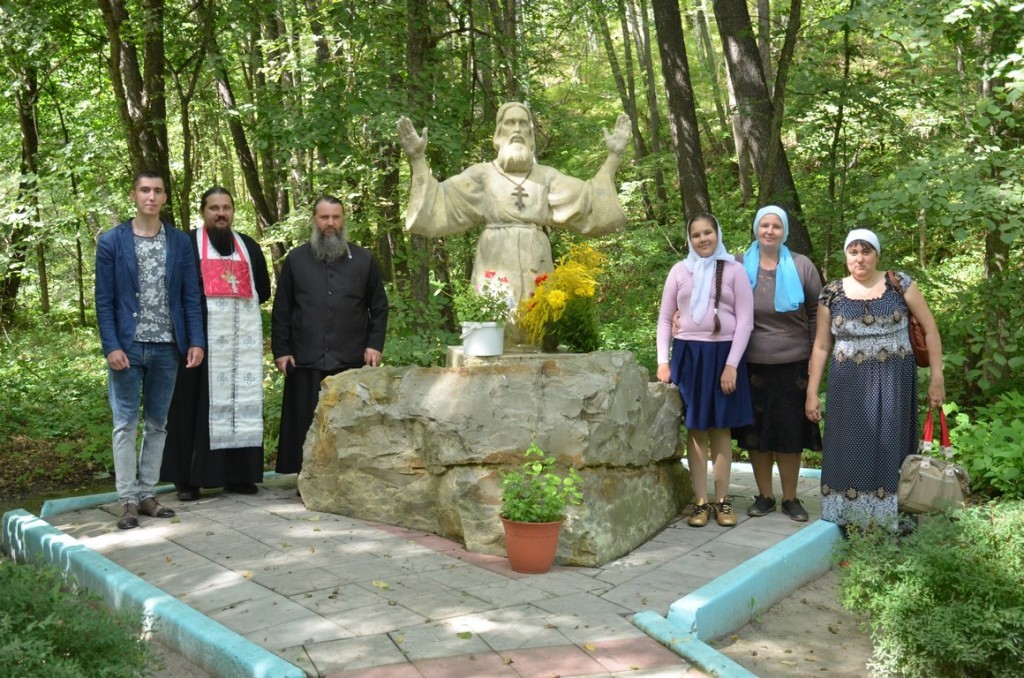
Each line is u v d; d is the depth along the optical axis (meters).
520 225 6.19
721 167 22.27
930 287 9.43
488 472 5.06
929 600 4.02
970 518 4.55
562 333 5.91
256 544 5.16
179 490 6.34
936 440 7.66
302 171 13.52
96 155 15.50
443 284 10.52
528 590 4.39
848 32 9.73
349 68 11.64
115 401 5.60
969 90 9.74
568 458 5.00
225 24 12.30
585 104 21.83
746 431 5.89
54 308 22.55
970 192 7.60
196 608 4.14
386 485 5.65
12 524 5.75
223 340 6.22
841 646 4.21
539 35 14.90
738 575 4.44
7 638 3.05
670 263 12.75
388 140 10.51
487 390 5.22
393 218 12.90
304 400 6.35
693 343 5.63
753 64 10.65
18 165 17.42
